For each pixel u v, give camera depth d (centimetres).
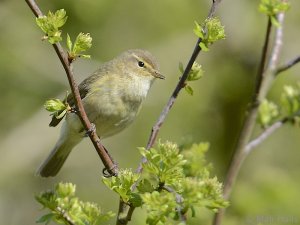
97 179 1566
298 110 665
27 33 1568
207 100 1579
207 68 1617
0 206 1523
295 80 1475
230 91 1577
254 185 1059
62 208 495
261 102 635
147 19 1596
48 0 1456
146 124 1549
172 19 1619
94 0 1457
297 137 1514
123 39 1566
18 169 1520
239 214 960
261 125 674
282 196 1002
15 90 1556
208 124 1544
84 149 1588
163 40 1617
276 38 660
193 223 627
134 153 1541
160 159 464
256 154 1414
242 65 1605
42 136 1541
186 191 434
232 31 1608
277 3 559
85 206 504
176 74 1599
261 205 974
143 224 680
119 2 1527
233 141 1520
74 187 509
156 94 1577
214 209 438
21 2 1573
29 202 1551
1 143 1520
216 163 1468
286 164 1487
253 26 1612
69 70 514
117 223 504
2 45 1544
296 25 1647
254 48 1608
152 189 467
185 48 1620
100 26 1526
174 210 439
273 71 643
